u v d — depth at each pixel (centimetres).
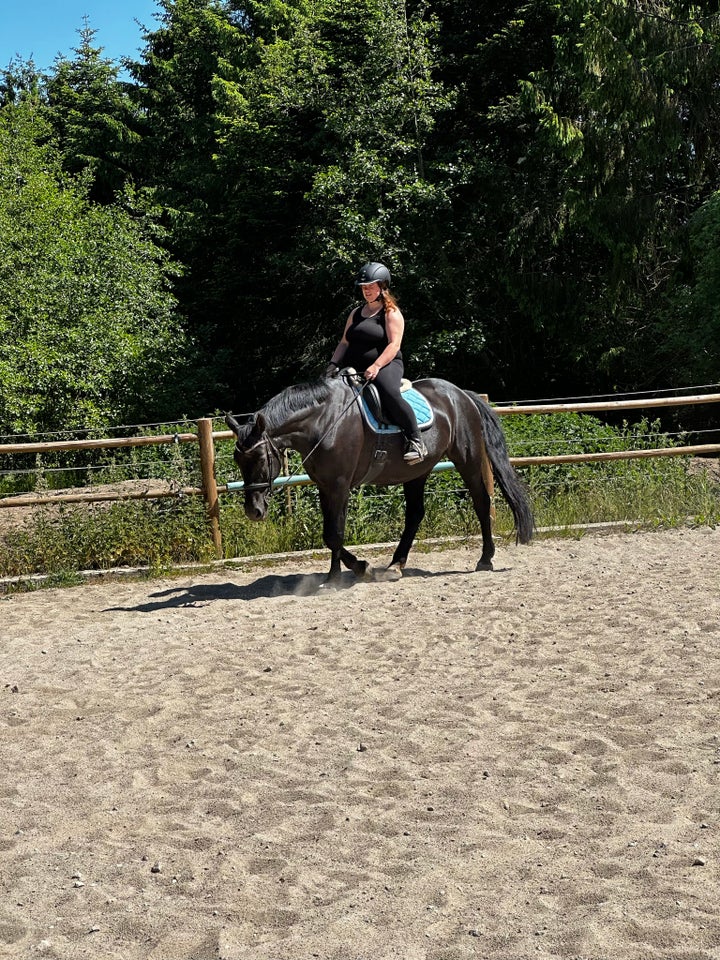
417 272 2473
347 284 2666
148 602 888
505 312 2695
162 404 2338
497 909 339
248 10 3788
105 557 1046
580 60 2245
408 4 2808
